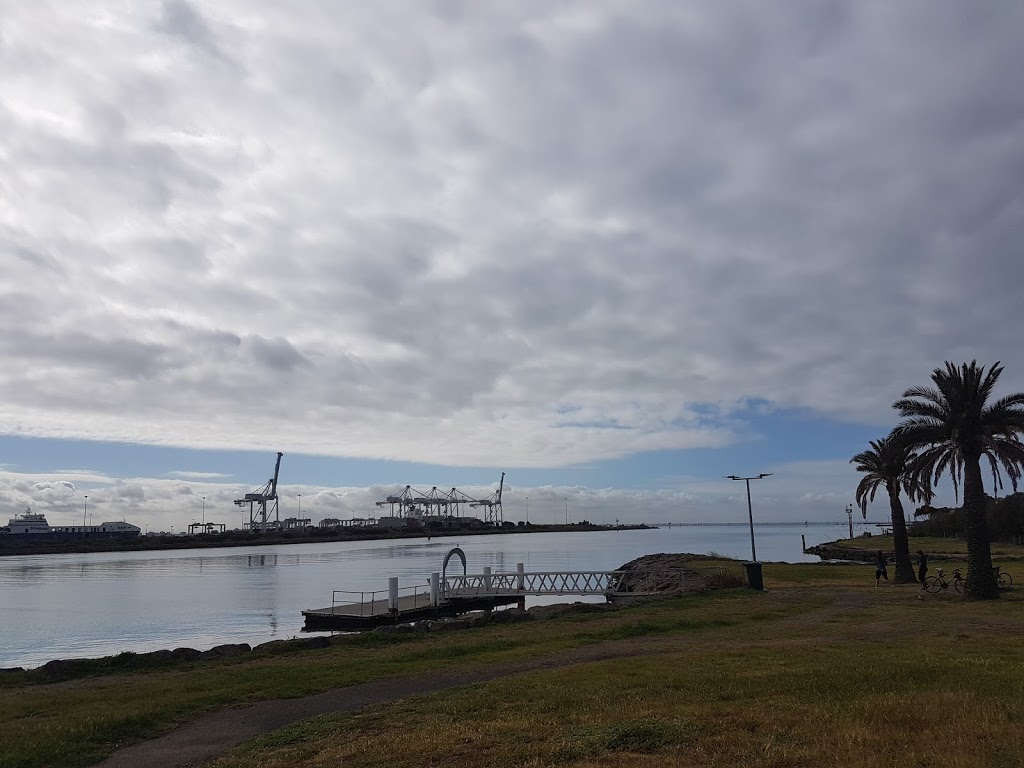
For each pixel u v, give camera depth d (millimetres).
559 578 76375
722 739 10102
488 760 9945
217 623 49781
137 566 134250
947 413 33938
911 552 74312
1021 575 44281
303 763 10586
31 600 69125
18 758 11688
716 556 81188
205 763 11273
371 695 15773
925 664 15383
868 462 45531
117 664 21016
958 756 8641
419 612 46062
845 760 8789
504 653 20688
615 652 20047
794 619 26453
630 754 9789
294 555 175125
